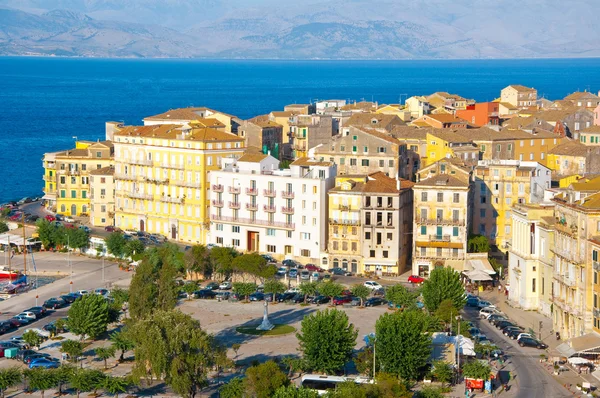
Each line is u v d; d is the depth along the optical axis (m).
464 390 197.25
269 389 185.88
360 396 176.88
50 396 198.00
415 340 199.75
